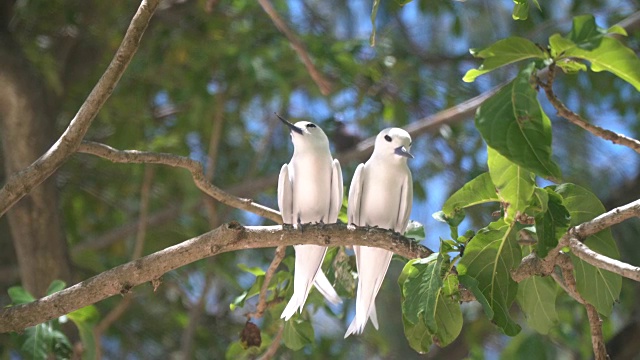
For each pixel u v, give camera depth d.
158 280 6.51
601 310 6.39
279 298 8.31
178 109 15.20
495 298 6.16
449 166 15.20
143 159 6.78
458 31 14.96
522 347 9.22
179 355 14.45
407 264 6.34
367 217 8.02
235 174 15.62
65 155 6.54
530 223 5.99
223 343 14.94
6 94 11.43
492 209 14.73
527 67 5.16
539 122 5.01
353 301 13.65
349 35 16.62
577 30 5.18
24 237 11.64
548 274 6.52
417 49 16.27
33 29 13.94
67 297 6.56
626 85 14.80
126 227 14.05
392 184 7.86
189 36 13.74
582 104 15.44
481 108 5.10
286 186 7.84
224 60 13.53
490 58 5.30
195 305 13.23
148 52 13.87
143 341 14.89
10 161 11.76
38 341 7.78
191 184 13.14
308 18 15.55
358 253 7.44
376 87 14.48
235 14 13.84
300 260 7.37
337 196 7.84
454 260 6.23
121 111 14.38
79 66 14.01
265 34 13.54
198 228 14.87
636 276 5.73
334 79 13.93
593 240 6.47
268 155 15.62
